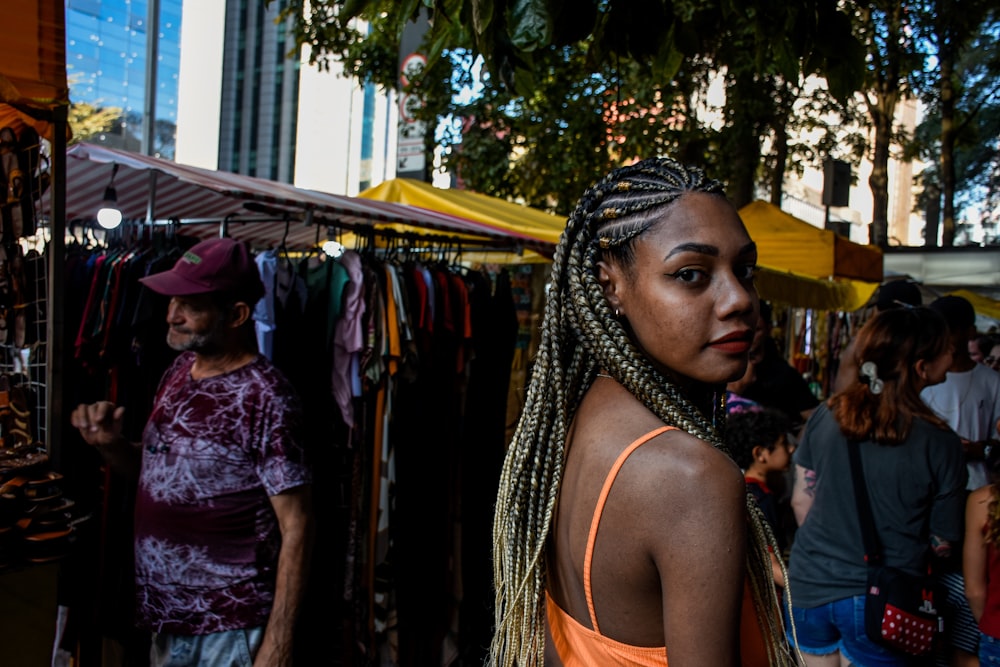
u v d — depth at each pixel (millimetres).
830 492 2607
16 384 2453
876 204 13922
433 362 3768
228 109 38438
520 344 5891
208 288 2408
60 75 2281
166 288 2396
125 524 3098
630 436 969
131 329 3160
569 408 1104
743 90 9422
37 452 2297
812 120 13625
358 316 3262
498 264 6113
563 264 1137
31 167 2391
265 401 2438
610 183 1083
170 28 26125
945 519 2498
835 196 8828
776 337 10141
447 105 9227
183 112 35406
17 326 2383
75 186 3949
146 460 2549
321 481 3279
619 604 958
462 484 4047
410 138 7262
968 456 3670
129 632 3090
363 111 40219
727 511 890
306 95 38438
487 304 4172
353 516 3322
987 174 22094
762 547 1056
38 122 2307
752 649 1015
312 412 3264
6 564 2105
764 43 2234
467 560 4066
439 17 2164
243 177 3793
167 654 2506
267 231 4832
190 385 2518
